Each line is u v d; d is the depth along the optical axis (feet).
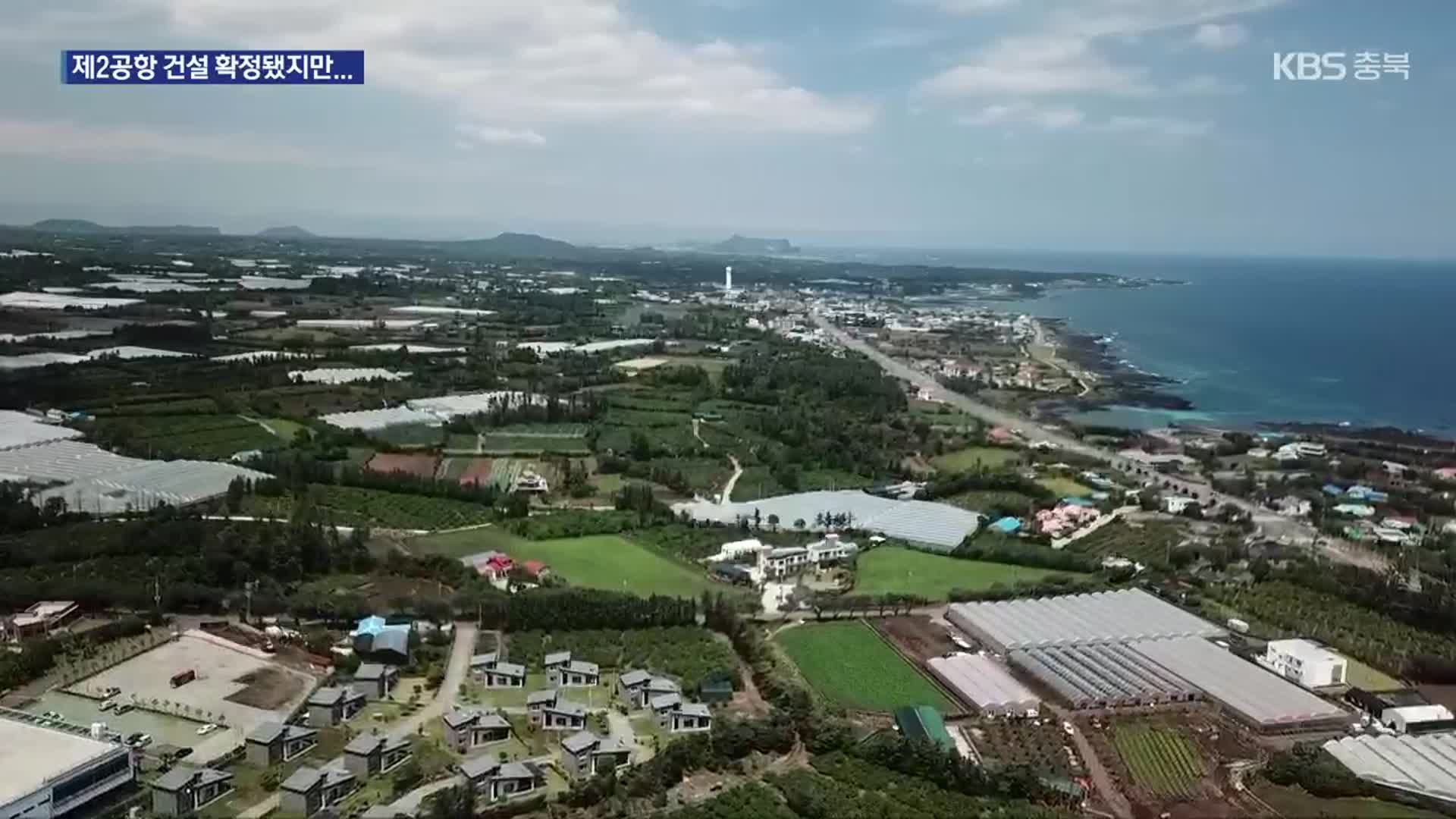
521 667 451.12
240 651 466.70
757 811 362.94
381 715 415.23
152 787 342.44
